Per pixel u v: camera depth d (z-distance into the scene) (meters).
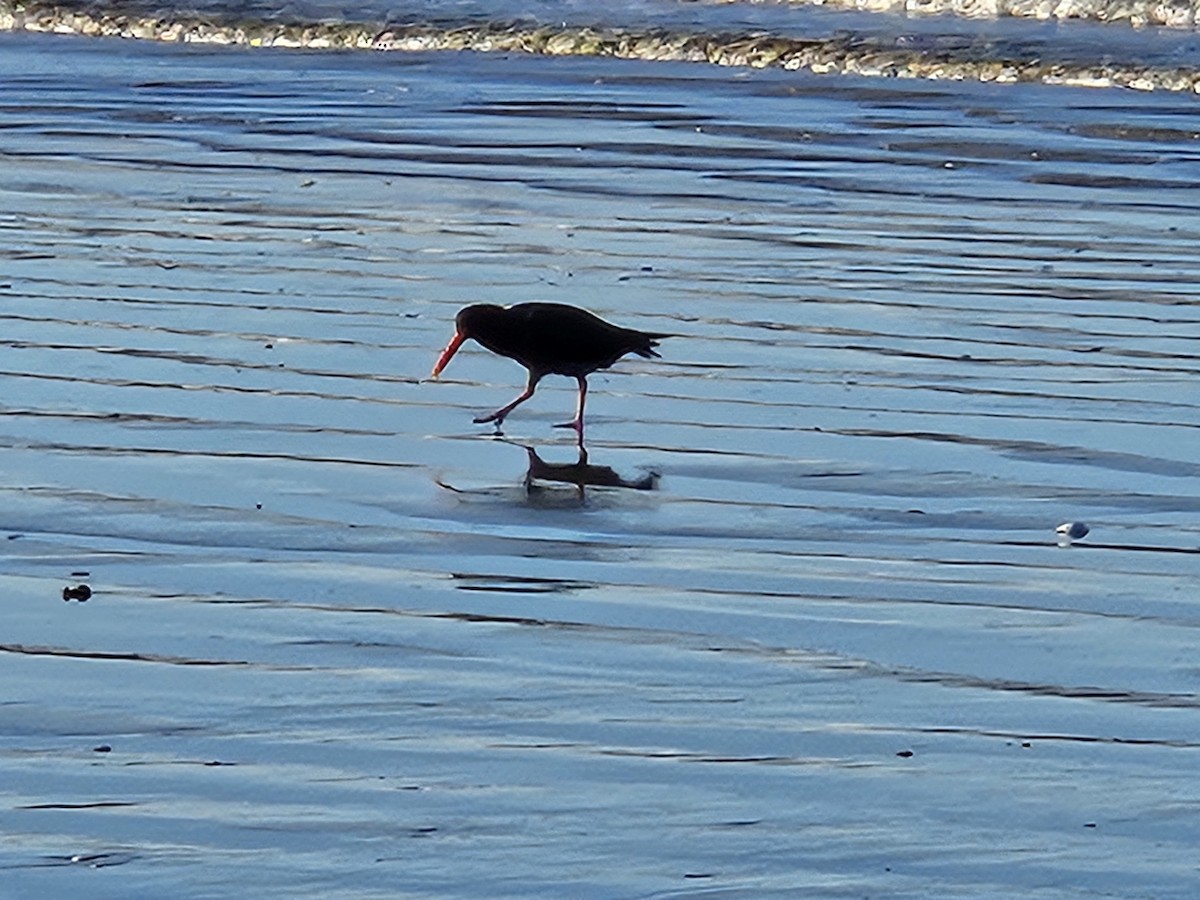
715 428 14.60
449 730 9.62
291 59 32.09
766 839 8.56
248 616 11.09
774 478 13.56
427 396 15.31
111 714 9.78
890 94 28.72
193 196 21.94
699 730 9.65
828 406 15.04
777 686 10.19
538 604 11.33
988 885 8.20
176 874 8.23
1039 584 11.65
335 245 19.75
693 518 12.81
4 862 8.30
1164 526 12.65
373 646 10.66
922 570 11.91
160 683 10.14
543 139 25.44
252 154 24.36
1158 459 13.86
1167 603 11.34
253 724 9.67
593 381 15.73
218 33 34.06
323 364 15.99
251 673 10.29
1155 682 10.24
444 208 21.44
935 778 9.14
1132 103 27.92
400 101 28.25
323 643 10.70
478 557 12.09
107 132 25.72
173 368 15.81
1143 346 16.47
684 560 12.07
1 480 13.30
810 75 30.47
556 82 29.83
